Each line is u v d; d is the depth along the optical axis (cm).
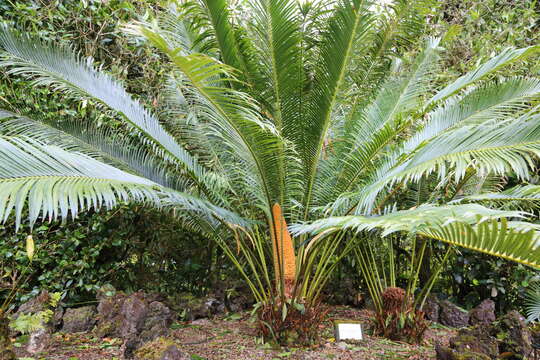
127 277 396
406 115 317
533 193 232
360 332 304
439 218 154
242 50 303
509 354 245
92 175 175
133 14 396
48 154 171
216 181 309
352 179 317
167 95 363
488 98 280
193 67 180
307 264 294
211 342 291
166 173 310
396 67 397
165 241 422
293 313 283
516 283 396
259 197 285
